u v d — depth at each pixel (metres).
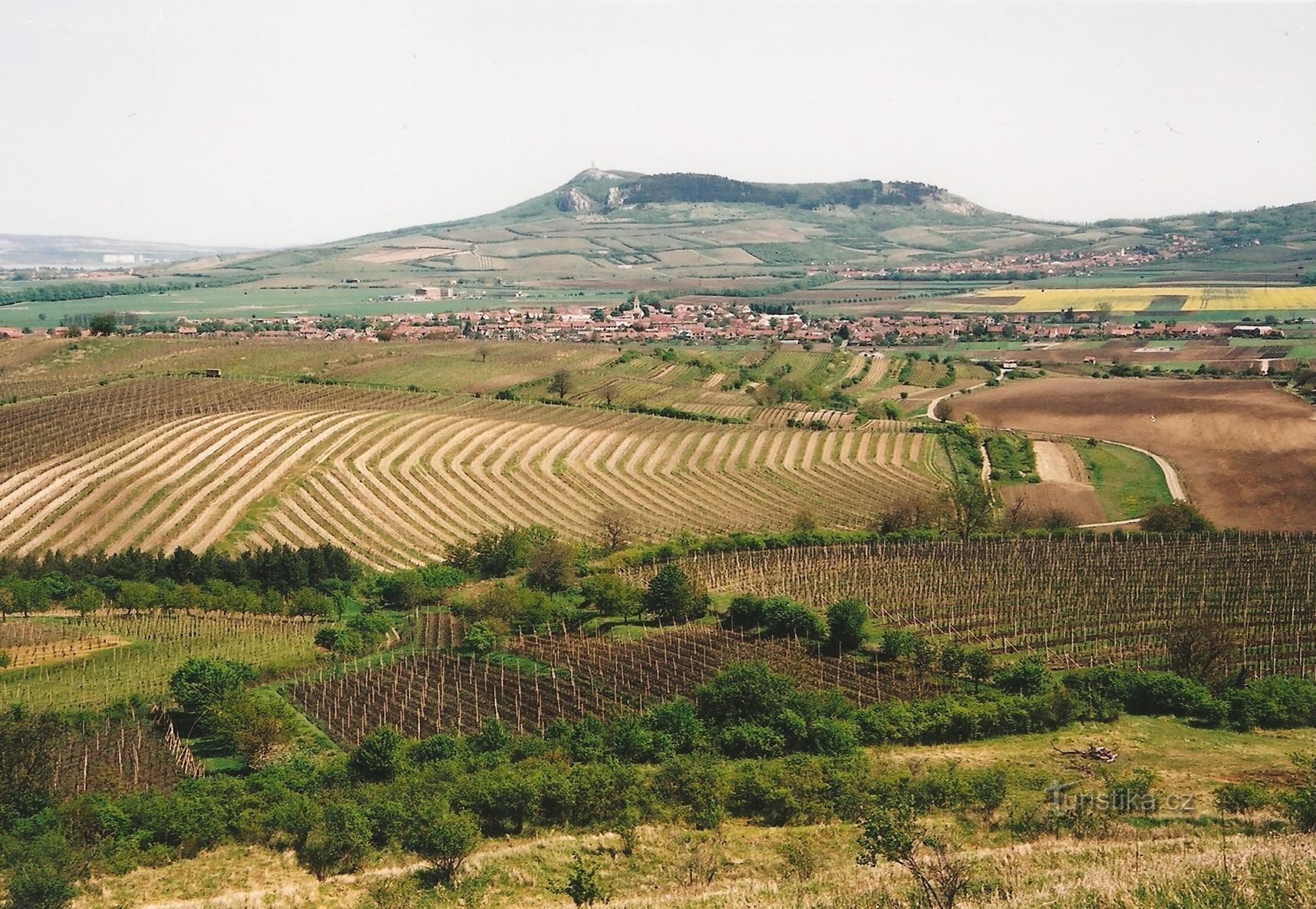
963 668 89.12
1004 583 118.56
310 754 76.81
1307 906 33.09
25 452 168.12
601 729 77.00
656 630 106.12
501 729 76.75
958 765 66.81
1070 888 38.34
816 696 79.44
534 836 60.03
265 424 186.88
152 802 63.00
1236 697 76.38
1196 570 121.19
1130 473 190.62
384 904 52.09
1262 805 54.59
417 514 162.12
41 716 76.94
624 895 51.66
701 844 56.88
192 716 85.06
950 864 43.16
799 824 59.59
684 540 142.25
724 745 73.56
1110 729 74.44
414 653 103.12
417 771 70.19
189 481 161.12
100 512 149.25
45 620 114.19
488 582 133.88
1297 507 165.25
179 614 116.94
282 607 119.88
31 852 55.78
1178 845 47.97
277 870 56.81
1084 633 101.81
